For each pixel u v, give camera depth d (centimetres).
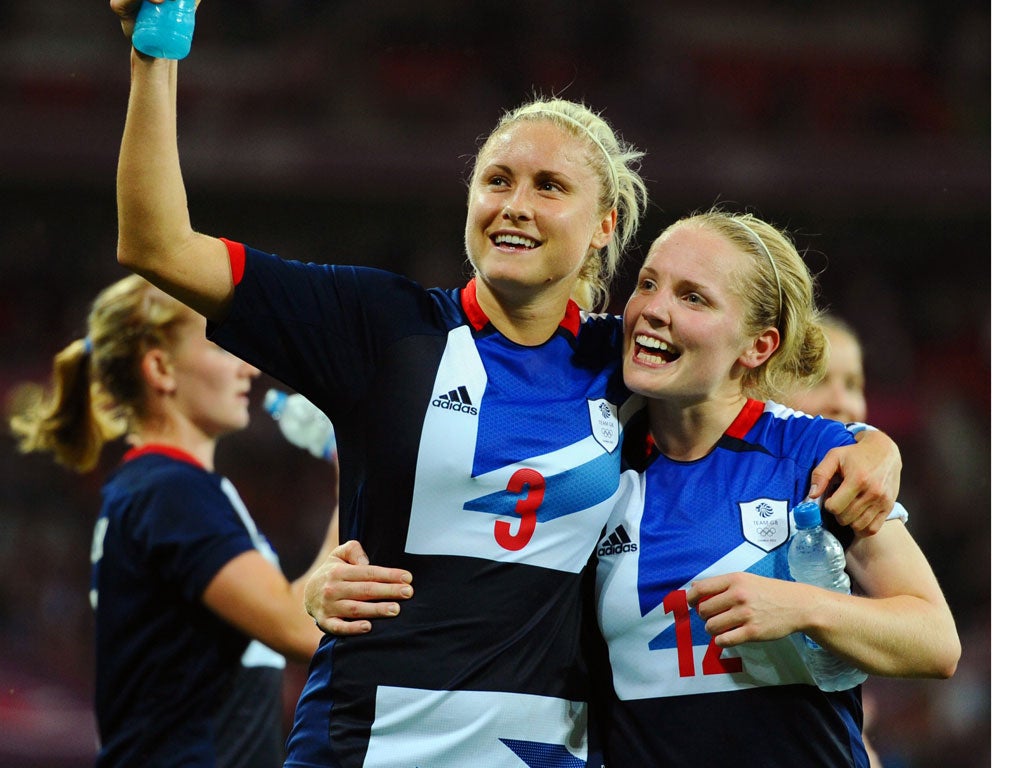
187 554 1242
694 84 6019
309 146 5169
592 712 1013
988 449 5453
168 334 1355
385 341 981
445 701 932
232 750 1262
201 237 933
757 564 980
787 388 1116
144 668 1254
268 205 5388
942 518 5253
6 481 4788
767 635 888
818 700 979
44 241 5544
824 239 5844
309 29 5897
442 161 5231
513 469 965
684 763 967
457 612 948
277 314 948
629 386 1005
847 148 5366
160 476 1295
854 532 977
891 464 984
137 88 870
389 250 5578
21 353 5353
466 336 1008
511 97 5872
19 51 5656
